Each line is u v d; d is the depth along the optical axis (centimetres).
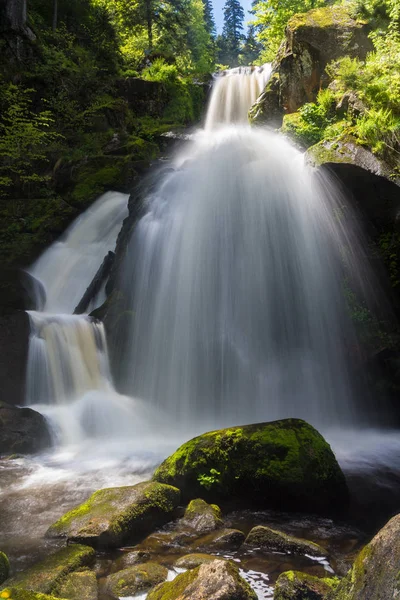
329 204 1084
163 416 909
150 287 1029
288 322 1000
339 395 979
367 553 260
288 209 1064
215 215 1063
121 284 1070
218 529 468
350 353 998
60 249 1405
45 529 470
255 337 979
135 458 704
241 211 1061
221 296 988
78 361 930
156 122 2239
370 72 1289
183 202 1138
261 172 1132
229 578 316
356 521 501
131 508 467
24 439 730
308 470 531
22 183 1647
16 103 1758
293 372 969
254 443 552
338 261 1061
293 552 417
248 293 997
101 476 623
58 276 1315
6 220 1466
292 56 1711
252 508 533
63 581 360
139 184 1371
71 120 1942
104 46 2462
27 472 637
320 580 342
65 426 807
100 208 1507
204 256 1012
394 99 1136
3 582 363
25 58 1994
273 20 2459
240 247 1023
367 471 667
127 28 3244
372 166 1012
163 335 974
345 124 1284
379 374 975
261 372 954
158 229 1098
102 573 389
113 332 977
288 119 1550
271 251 1025
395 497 569
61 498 550
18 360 876
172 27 3500
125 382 945
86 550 406
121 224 1412
